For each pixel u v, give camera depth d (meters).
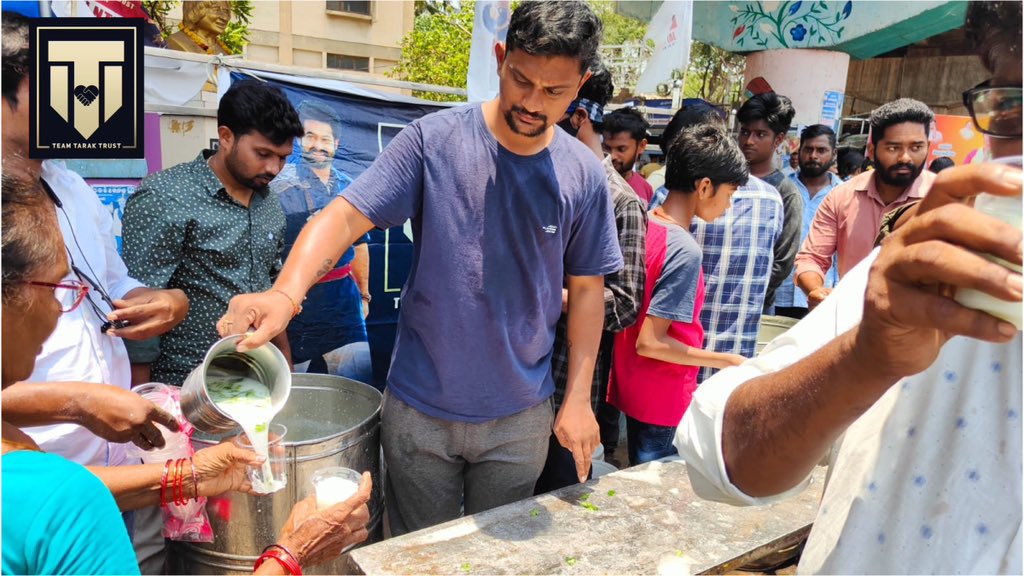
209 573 1.88
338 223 1.68
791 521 1.69
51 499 0.84
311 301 3.11
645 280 2.19
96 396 1.40
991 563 0.69
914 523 0.74
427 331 1.81
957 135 4.93
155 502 1.47
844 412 0.68
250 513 1.79
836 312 0.85
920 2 4.69
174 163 2.95
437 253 1.74
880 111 3.07
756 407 0.79
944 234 0.52
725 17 5.76
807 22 5.29
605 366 2.61
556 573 1.43
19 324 1.06
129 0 2.94
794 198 3.59
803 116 5.63
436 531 1.56
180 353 2.25
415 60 10.43
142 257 2.10
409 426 1.89
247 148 2.17
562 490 1.79
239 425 1.47
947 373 0.73
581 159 1.80
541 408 1.98
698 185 2.24
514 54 1.52
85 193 1.89
